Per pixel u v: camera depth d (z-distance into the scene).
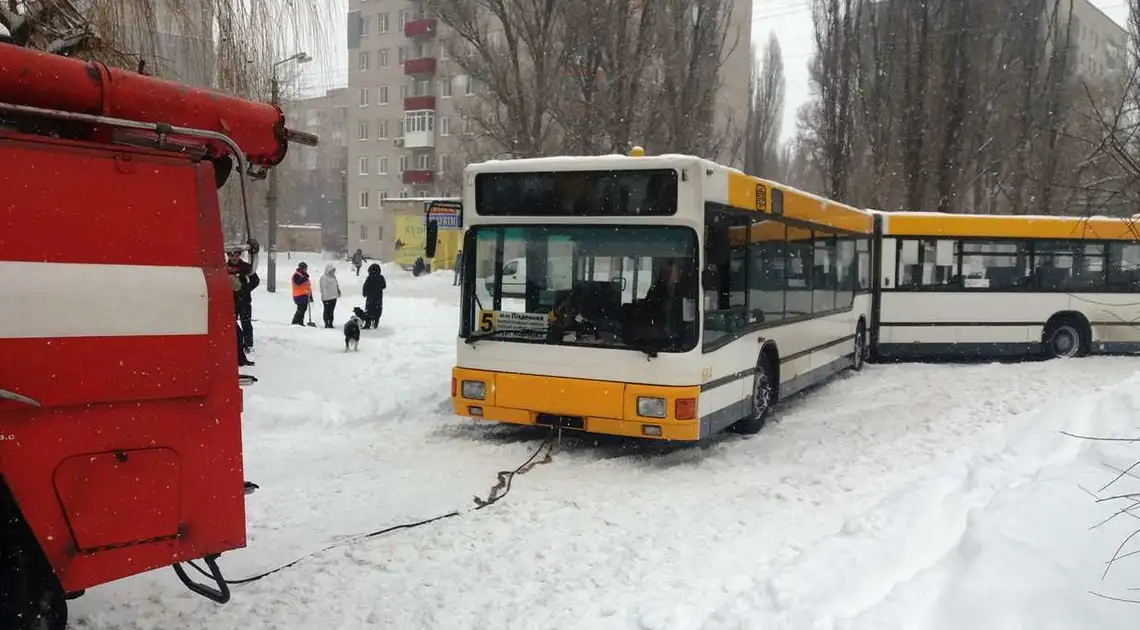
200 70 10.60
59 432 3.40
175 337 3.70
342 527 6.21
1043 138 21.23
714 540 5.96
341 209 82.25
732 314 8.68
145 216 3.66
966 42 24.75
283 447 8.71
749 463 8.22
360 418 9.98
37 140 3.40
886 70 26.02
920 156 25.45
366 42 61.19
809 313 11.44
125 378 3.55
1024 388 12.65
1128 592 3.82
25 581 3.44
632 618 4.60
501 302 8.55
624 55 20.05
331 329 18.59
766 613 4.35
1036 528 4.62
